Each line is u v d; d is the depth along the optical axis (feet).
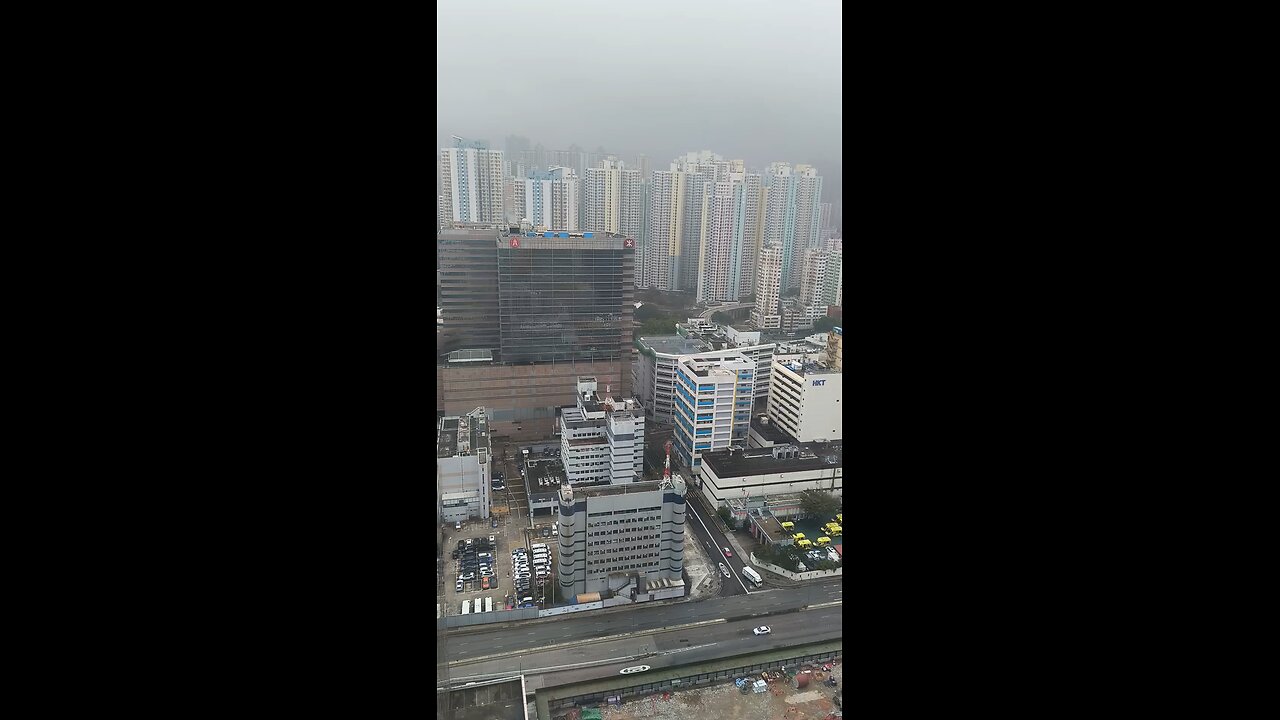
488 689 609.42
